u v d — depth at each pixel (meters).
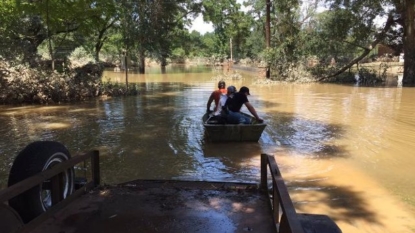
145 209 3.38
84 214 3.29
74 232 2.96
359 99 15.79
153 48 29.30
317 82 25.23
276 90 20.25
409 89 19.53
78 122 11.13
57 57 25.89
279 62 26.19
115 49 45.34
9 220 2.87
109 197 3.70
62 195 3.47
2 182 5.86
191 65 64.94
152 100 16.34
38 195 3.32
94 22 24.58
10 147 8.12
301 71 25.53
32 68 16.77
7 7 18.75
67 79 16.78
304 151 7.54
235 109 8.50
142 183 4.13
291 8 26.48
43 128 10.24
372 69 27.77
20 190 2.69
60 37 27.30
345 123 10.50
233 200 3.55
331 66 26.05
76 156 3.66
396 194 5.20
